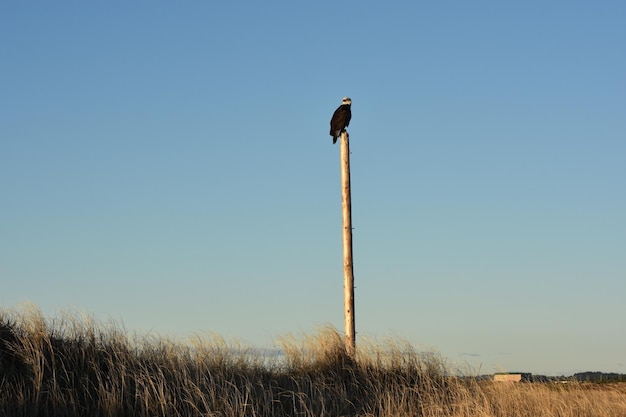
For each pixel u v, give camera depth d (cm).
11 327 1284
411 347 1544
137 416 1182
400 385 1437
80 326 1322
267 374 1406
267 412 1234
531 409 1389
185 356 1341
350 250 1664
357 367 1482
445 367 1525
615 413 1386
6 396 1130
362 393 1416
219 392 1248
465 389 1426
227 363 1388
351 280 1653
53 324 1316
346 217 1675
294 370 1451
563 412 1366
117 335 1334
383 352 1529
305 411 1263
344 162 1698
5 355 1229
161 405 1179
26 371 1211
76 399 1173
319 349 1511
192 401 1211
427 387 1423
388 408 1306
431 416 1303
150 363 1284
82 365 1238
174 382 1252
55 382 1162
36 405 1123
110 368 1237
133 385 1235
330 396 1339
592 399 1455
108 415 1158
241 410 1207
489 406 1369
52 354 1226
